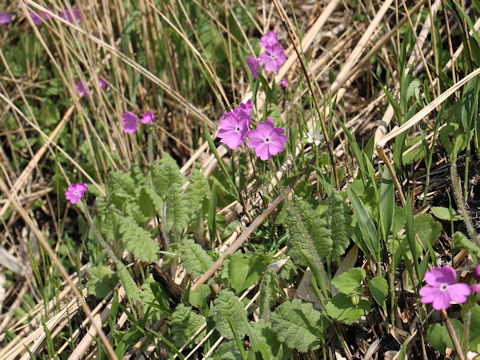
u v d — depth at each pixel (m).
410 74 0.53
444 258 0.48
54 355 0.51
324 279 0.46
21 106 0.92
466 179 0.49
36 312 0.68
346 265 0.49
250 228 0.50
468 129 0.48
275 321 0.44
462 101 0.49
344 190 0.54
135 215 0.59
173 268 0.54
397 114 0.53
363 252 0.49
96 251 0.66
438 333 0.41
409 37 0.61
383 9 0.63
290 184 0.53
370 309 0.46
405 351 0.43
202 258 0.50
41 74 0.92
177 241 0.55
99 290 0.57
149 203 0.58
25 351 0.57
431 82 0.56
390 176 0.45
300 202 0.46
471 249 0.41
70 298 0.66
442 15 0.71
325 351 0.44
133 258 0.57
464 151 0.54
